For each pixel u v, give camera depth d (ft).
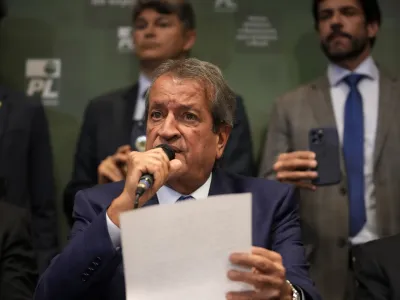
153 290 4.67
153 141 5.78
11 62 11.41
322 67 11.37
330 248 9.02
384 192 9.12
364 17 9.93
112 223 5.19
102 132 10.10
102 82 11.42
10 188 9.71
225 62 11.42
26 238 7.80
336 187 9.09
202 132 5.82
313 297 5.53
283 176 8.87
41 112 10.39
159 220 4.61
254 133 11.23
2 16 11.34
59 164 11.24
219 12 11.47
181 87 5.78
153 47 10.24
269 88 11.37
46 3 11.50
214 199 4.66
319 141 9.04
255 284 4.81
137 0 10.43
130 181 5.09
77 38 11.46
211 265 4.73
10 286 7.34
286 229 6.18
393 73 11.35
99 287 5.42
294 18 11.46
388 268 6.89
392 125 9.39
